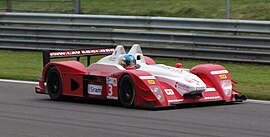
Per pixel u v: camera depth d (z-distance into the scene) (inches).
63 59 1828.2
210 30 1688.0
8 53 1955.0
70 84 1154.7
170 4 2506.2
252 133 853.8
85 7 2593.5
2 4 2780.5
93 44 1831.9
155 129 884.6
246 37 1615.4
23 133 866.1
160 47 1732.3
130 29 1865.2
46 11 2399.1
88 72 1140.5
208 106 1089.4
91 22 1884.8
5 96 1229.7
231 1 2426.2
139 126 908.0
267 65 1604.3
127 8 2512.3
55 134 858.1
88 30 1855.3
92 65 1143.0
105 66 1119.0
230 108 1070.4
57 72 1174.3
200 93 1066.1
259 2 2349.9
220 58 1652.3
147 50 1756.9
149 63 1164.5
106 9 2524.6
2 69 1659.7
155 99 1026.7
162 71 1082.1
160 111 1034.1
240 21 1641.2
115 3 2635.3
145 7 2498.8
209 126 904.9
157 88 1035.9
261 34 1640.0
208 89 1089.4
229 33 1726.1
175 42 1721.2
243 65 1622.8
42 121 956.6
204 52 1673.2
